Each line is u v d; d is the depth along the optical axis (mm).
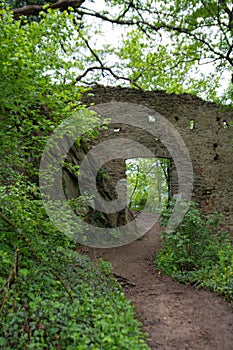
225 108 9164
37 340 2076
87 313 2543
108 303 2885
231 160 9820
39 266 3111
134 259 6297
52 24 2984
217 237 6199
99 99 9219
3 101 2781
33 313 2297
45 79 3047
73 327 2199
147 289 4492
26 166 3711
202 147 9641
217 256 5340
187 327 3145
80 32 3357
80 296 2906
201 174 9531
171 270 5262
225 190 9656
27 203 3488
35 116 3260
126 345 2150
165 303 3873
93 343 2141
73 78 3461
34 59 2900
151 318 3359
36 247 3324
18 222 3232
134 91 9445
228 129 9906
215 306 3732
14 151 3377
